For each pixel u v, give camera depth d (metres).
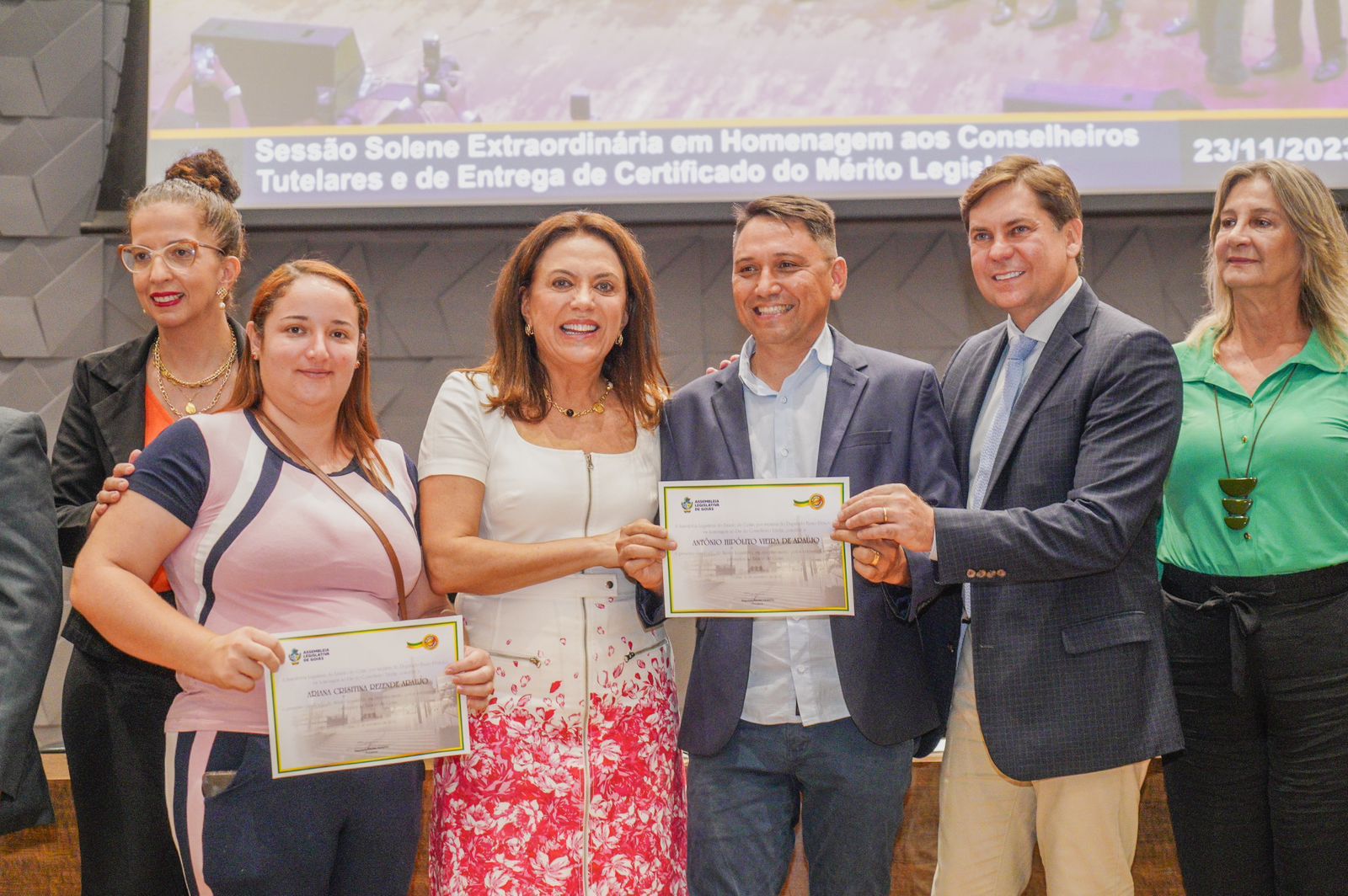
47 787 1.78
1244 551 2.07
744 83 3.82
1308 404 2.09
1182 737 1.90
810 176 3.80
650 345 2.05
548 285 1.91
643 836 1.89
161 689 2.03
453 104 3.82
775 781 1.96
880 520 1.77
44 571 1.75
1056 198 1.97
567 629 1.87
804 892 2.70
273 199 3.80
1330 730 2.01
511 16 3.84
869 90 3.81
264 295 1.75
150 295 2.08
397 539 1.76
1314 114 3.76
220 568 1.63
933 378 2.02
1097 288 3.92
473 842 1.83
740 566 1.82
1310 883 2.03
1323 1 3.77
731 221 3.86
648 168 3.81
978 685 1.92
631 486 1.95
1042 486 1.91
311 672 1.60
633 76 3.83
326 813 1.63
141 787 2.01
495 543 1.83
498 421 1.95
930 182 3.79
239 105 3.81
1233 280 2.14
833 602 1.80
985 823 2.04
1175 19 3.79
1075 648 1.86
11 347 3.92
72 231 3.99
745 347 2.11
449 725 1.67
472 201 3.80
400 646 1.65
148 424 2.14
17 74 4.03
